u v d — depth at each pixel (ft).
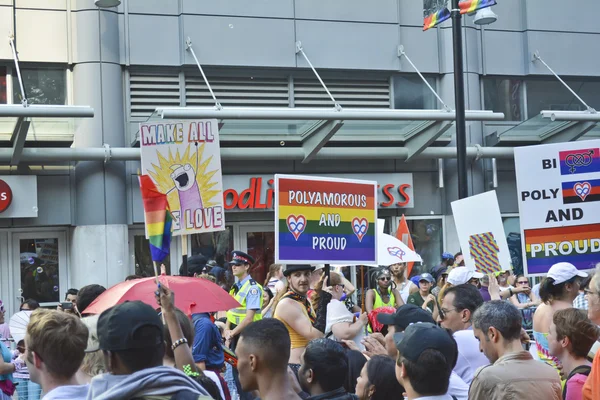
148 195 17.66
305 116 51.67
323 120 53.57
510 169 64.85
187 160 36.40
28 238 54.65
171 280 22.38
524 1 66.39
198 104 58.18
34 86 54.80
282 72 60.13
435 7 43.83
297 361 24.40
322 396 15.08
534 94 67.15
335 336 25.09
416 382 13.43
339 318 25.31
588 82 68.69
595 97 68.95
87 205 54.24
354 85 62.08
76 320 13.75
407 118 53.78
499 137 63.00
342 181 27.94
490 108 65.77
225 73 58.90
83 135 54.39
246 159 57.16
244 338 14.07
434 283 39.83
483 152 62.34
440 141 62.28
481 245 33.78
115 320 11.87
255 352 13.89
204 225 33.83
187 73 58.08
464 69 63.82
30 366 13.84
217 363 25.18
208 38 57.82
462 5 41.24
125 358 11.82
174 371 11.91
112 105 55.16
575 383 16.76
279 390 13.93
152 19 56.90
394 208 61.72
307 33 60.13
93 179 54.34
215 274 40.14
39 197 53.83
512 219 64.80
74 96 55.26
